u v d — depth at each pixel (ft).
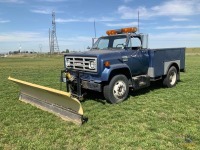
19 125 19.01
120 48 27.71
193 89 31.96
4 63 108.88
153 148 14.79
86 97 27.71
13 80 26.37
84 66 24.86
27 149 14.98
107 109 23.07
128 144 15.35
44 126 18.67
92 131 17.62
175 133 16.97
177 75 34.14
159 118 20.16
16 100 27.25
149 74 29.14
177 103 24.82
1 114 21.81
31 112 22.36
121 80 25.17
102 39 30.17
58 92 19.01
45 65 89.86
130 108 23.20
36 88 22.50
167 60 31.65
